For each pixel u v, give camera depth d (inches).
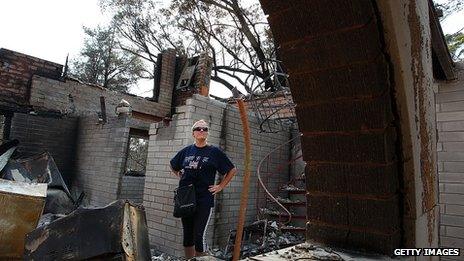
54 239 69.6
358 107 54.2
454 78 141.6
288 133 250.8
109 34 741.3
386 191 53.3
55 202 218.5
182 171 119.1
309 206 62.4
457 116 139.8
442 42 110.7
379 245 54.1
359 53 51.7
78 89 299.4
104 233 67.7
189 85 330.3
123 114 261.1
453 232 134.7
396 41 50.1
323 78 56.4
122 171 251.1
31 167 232.5
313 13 53.6
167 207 178.9
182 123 181.3
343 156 57.2
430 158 65.7
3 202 101.6
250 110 220.1
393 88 52.6
